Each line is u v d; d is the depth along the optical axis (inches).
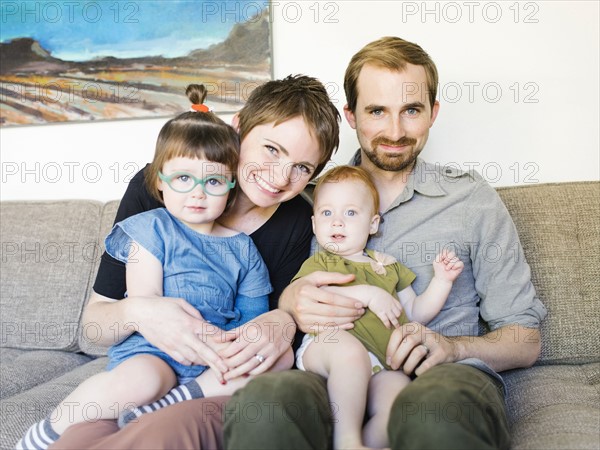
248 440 29.2
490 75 66.3
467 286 50.3
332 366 39.0
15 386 53.5
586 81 64.8
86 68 75.1
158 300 40.8
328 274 45.0
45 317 64.0
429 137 67.8
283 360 41.8
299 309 42.9
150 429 31.8
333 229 47.4
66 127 76.8
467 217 49.8
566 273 53.9
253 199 45.1
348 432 33.7
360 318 43.4
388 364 40.5
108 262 46.0
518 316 47.8
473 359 38.4
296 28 69.7
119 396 37.7
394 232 50.7
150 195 48.1
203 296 43.6
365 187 48.4
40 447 37.5
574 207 56.1
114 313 41.9
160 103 73.4
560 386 45.2
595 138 65.1
